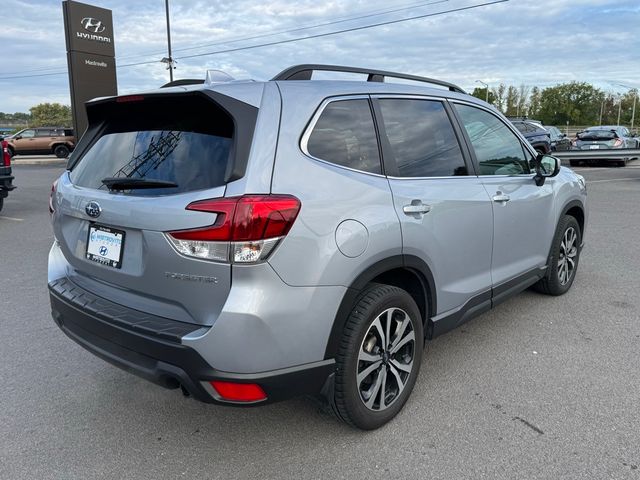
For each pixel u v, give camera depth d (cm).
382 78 322
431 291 313
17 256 696
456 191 328
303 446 282
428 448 278
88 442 289
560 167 464
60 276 318
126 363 260
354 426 285
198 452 279
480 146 371
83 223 292
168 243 238
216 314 234
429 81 356
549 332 424
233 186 230
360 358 271
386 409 294
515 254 402
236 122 240
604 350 390
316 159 257
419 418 305
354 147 279
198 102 258
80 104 2334
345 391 266
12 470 265
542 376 352
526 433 289
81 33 2294
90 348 281
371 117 294
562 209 467
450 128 348
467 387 339
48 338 425
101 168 294
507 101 11231
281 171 240
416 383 345
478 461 266
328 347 255
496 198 364
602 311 468
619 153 1931
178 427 303
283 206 232
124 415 315
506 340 411
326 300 248
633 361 371
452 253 326
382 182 283
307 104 263
